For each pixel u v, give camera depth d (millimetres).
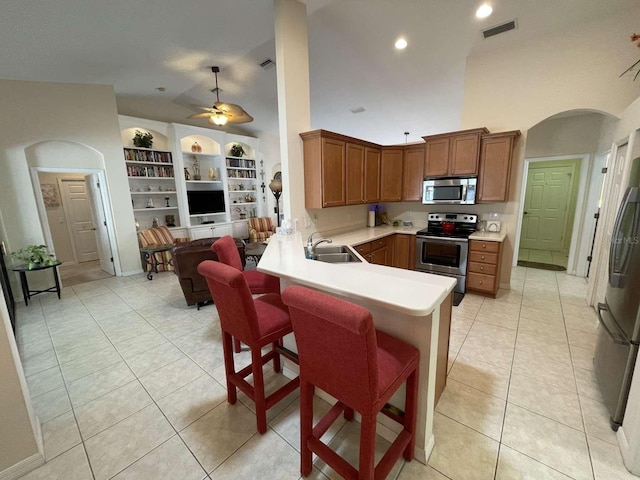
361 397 1093
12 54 3084
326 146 3232
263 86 5082
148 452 1577
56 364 2414
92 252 6211
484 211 4047
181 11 2738
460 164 3771
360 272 1684
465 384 2053
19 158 3918
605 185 3070
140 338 2840
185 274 3371
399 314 1444
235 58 3959
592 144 4316
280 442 1625
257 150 7637
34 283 4164
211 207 6652
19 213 3959
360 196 3939
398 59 3934
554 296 3709
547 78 3389
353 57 3900
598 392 1952
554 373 2160
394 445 1366
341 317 962
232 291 1458
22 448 1451
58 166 4301
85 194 6051
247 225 7355
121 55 3490
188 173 6316
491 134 3547
